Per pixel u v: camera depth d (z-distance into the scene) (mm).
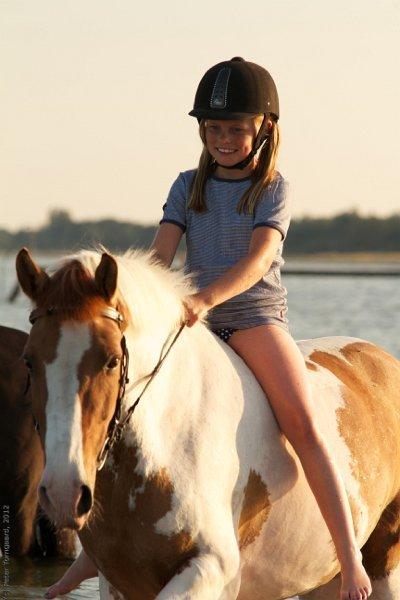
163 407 7148
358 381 8867
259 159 8203
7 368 12133
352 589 7504
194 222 8320
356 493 8164
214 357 7633
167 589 6852
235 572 7195
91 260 6684
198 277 8203
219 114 7977
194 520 7000
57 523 5973
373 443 8492
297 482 7820
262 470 7590
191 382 7352
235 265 7688
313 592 8914
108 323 6367
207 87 8109
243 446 7465
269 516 7688
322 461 7629
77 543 13031
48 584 11430
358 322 51094
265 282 8055
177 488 7008
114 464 6961
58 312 6316
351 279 142250
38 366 6234
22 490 11984
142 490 6949
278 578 7914
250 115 7992
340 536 7594
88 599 11125
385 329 45875
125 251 7469
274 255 7844
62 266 6582
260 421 7664
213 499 7137
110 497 7004
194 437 7199
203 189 8258
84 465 6082
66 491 5949
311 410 7715
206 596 6918
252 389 7750
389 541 8852
